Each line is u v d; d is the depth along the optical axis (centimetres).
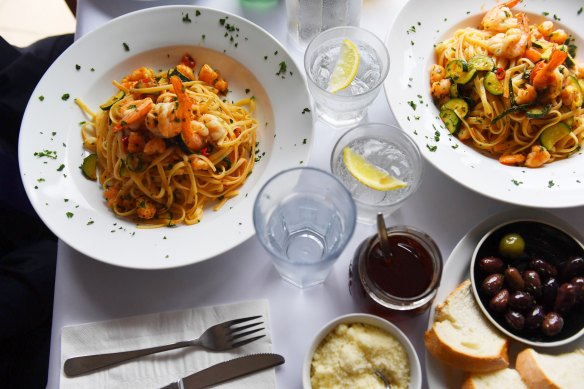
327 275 58
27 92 86
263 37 64
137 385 53
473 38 68
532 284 52
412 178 57
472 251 56
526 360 51
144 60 67
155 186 64
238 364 53
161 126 59
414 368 51
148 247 56
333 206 55
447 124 63
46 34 125
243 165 66
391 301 51
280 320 56
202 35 66
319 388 51
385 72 60
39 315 73
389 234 54
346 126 65
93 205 60
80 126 64
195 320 56
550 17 67
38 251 76
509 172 59
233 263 59
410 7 66
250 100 67
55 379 54
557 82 63
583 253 53
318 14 66
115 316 56
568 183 58
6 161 75
